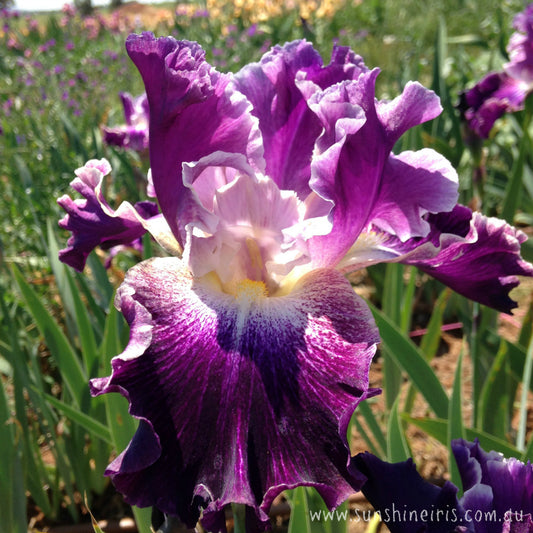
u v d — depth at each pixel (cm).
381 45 136
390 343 39
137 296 24
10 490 36
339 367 23
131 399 21
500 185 78
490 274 29
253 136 26
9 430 36
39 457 45
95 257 51
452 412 31
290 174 28
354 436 52
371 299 72
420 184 26
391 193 26
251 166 26
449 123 85
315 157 24
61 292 46
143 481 21
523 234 29
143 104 61
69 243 29
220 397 22
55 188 71
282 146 29
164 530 24
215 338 24
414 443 51
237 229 26
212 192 27
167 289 25
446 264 29
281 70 29
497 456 22
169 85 24
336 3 202
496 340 45
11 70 138
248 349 23
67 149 84
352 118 24
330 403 22
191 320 24
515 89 70
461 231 29
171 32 172
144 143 60
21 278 41
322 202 27
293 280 27
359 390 22
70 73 142
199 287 26
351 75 29
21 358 42
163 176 26
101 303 53
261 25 187
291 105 29
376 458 22
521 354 41
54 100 101
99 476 45
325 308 25
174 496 21
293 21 186
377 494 21
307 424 22
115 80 141
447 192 26
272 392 22
